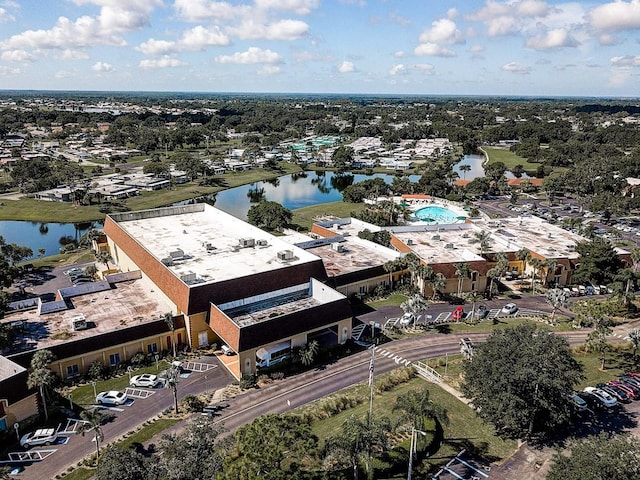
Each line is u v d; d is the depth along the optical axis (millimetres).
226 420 71000
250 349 81312
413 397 56312
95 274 132875
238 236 124750
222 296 92062
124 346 86125
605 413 70750
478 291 123750
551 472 48531
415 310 99688
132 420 71750
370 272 118812
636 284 119875
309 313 89062
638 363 86312
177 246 115375
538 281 130125
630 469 44250
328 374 84062
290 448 48406
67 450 65562
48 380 70125
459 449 62375
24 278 133375
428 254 130125
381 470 57312
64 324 89938
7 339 80000
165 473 49906
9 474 60969
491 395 61812
